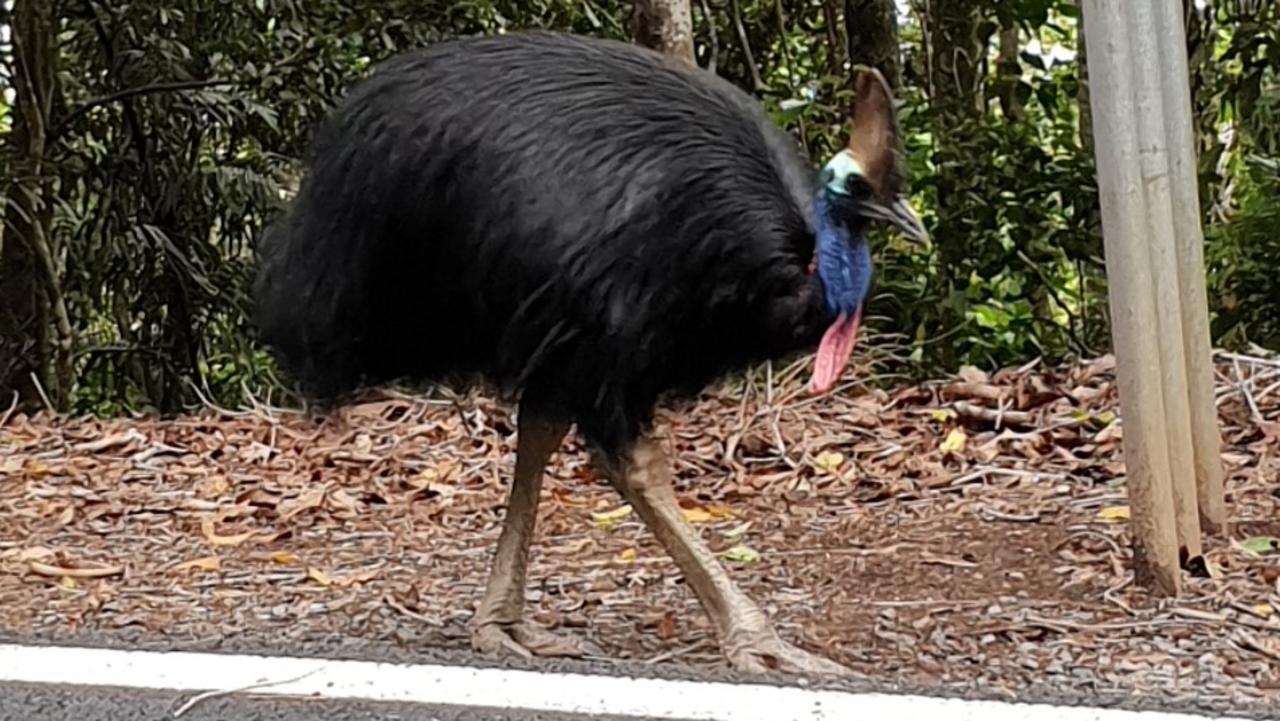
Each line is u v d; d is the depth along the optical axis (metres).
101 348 10.83
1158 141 4.55
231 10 9.70
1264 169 8.71
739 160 3.78
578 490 6.39
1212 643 4.10
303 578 5.21
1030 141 8.77
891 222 3.76
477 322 3.92
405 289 3.97
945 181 8.74
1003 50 10.50
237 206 10.19
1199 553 4.74
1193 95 9.38
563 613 4.63
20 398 10.52
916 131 9.27
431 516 6.17
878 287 8.62
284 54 9.65
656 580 5.03
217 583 5.17
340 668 3.90
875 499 6.04
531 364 3.80
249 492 6.62
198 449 7.55
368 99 4.01
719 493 6.24
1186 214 4.98
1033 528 5.41
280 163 10.24
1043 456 6.41
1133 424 4.53
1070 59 12.01
